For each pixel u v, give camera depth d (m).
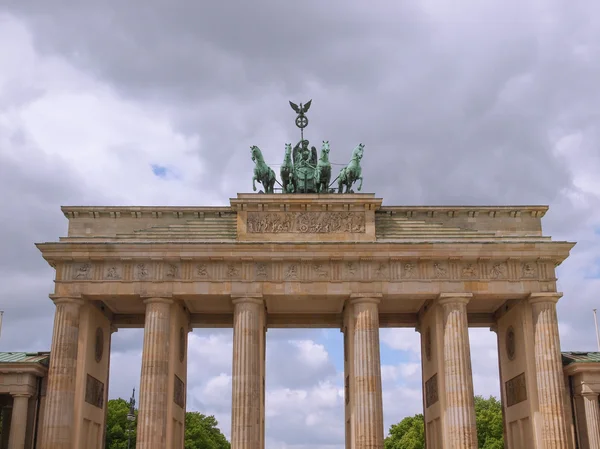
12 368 94.56
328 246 95.88
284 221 98.88
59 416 90.44
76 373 94.44
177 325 100.06
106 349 107.44
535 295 95.88
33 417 95.75
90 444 99.31
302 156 108.06
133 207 101.44
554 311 96.06
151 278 95.69
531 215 103.50
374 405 91.81
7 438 103.81
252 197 99.06
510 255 96.62
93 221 101.75
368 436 90.94
